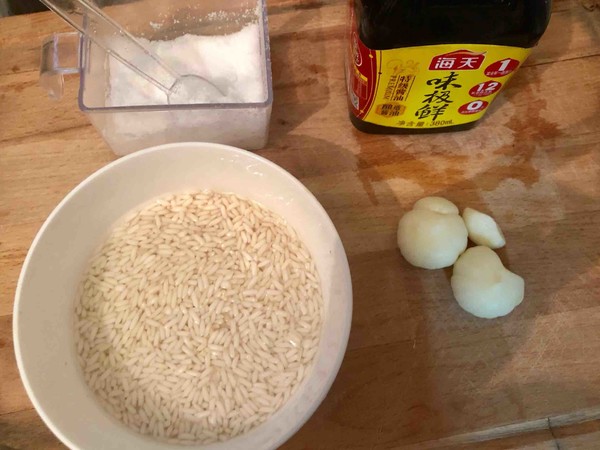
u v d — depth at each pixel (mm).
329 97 239
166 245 215
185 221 218
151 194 217
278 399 195
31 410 197
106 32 206
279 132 234
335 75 243
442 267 213
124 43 217
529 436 198
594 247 220
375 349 205
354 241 219
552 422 199
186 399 197
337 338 176
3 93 234
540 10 173
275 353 201
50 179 225
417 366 203
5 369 201
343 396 199
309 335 203
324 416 197
